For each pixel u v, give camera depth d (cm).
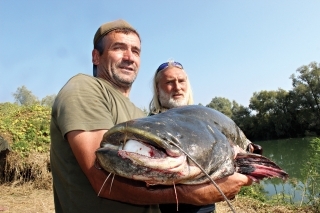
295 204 766
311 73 5284
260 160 237
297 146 3516
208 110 231
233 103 6688
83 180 215
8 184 968
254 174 232
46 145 1149
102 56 278
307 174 780
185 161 165
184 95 413
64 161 220
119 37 277
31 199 818
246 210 696
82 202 213
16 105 2328
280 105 5562
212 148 187
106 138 167
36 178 972
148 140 160
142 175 154
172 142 162
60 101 215
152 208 239
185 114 207
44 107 1666
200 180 185
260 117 5766
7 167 990
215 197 199
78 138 199
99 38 281
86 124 202
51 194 883
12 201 791
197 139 179
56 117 221
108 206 214
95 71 305
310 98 5259
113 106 236
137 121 167
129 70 279
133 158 151
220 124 227
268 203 777
